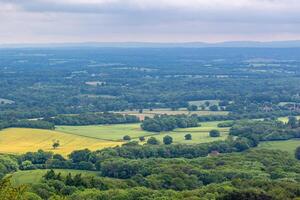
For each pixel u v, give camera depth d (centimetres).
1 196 8638
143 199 15262
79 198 15388
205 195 15338
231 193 14438
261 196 14288
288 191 15425
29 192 14500
